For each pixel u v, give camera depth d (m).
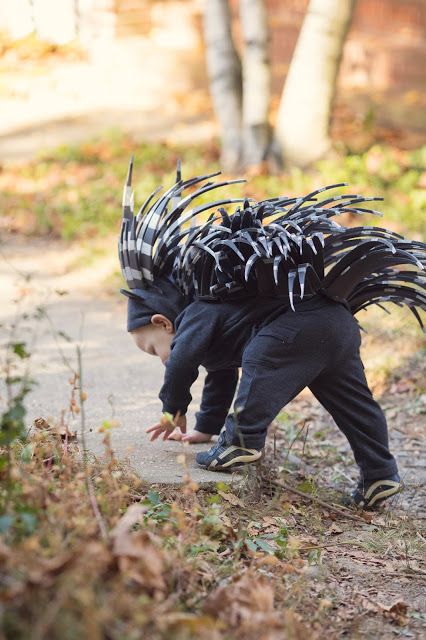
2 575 3.38
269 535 5.27
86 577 3.37
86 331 9.62
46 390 7.71
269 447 6.75
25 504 4.14
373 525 5.79
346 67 21.72
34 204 14.28
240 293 5.54
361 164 14.17
